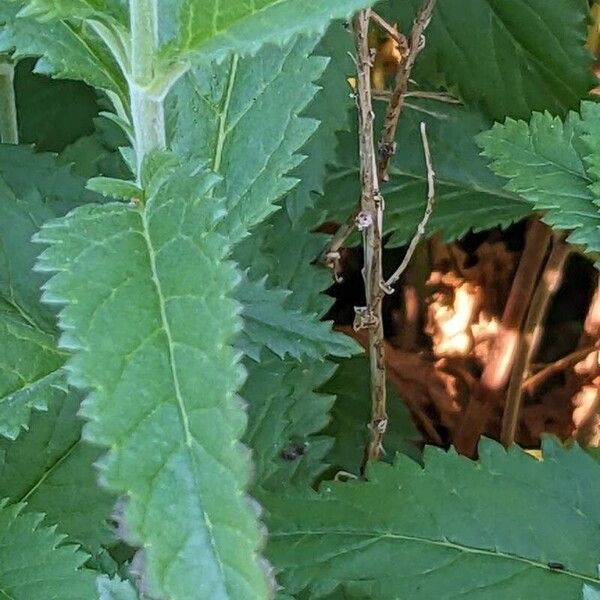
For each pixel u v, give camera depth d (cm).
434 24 58
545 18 56
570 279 76
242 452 32
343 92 53
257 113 40
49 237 34
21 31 37
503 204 60
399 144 60
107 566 44
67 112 61
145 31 36
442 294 77
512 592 47
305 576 47
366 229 51
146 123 37
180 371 32
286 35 34
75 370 32
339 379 64
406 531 48
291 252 54
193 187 34
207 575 32
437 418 75
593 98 58
